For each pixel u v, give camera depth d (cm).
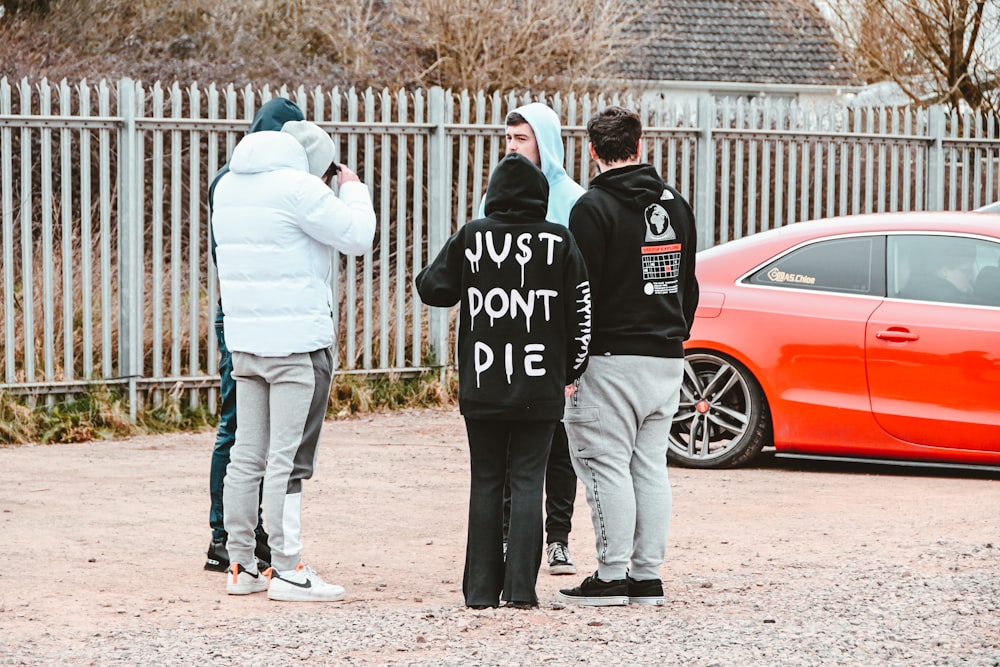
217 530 1553
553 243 1330
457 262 1362
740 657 1193
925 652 1213
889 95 4912
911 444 2106
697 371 2250
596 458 1379
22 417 2489
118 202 2591
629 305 1364
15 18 4016
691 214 1412
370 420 2750
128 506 1928
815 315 2167
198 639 1258
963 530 1758
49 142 2523
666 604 1396
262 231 1386
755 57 6588
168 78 3725
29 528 1781
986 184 3325
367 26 4238
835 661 1184
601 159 1382
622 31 4959
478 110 2903
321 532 1781
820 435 2159
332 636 1265
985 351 2059
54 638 1262
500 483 1382
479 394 1335
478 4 4066
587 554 1667
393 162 3141
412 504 1969
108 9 4131
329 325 1428
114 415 2553
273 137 1411
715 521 1841
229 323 1414
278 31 4203
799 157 3212
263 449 1447
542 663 1173
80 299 2809
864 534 1745
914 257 2155
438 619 1327
